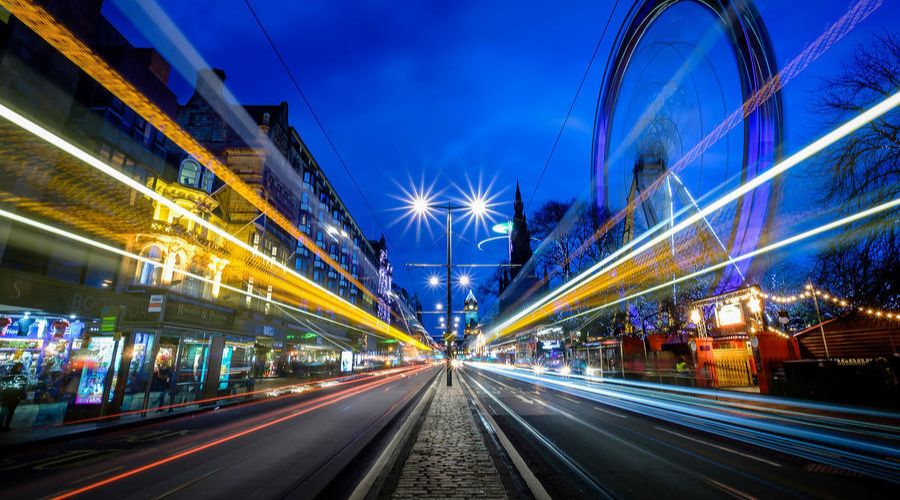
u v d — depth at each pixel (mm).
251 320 37094
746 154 24422
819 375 15211
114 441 10234
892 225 14258
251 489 6176
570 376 35281
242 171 40750
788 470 6977
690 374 21969
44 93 19484
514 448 8383
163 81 29266
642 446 9031
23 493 6188
